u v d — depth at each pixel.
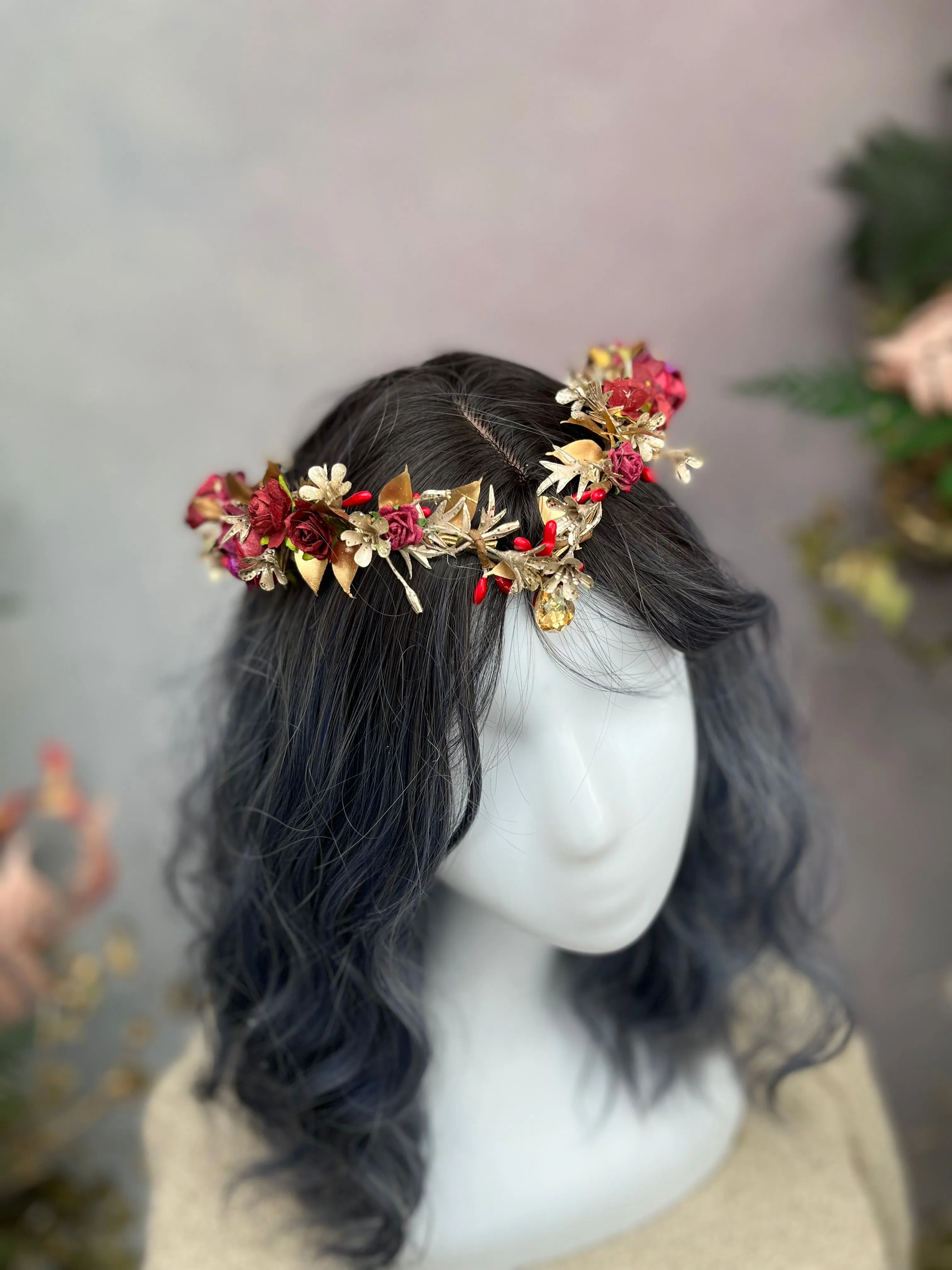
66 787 0.87
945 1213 1.19
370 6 0.83
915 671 1.03
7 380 0.90
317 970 0.56
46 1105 1.02
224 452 0.92
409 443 0.47
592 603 0.45
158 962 1.07
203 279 0.89
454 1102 0.60
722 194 0.89
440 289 0.90
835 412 0.79
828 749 1.04
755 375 0.93
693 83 0.86
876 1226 0.64
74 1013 0.98
